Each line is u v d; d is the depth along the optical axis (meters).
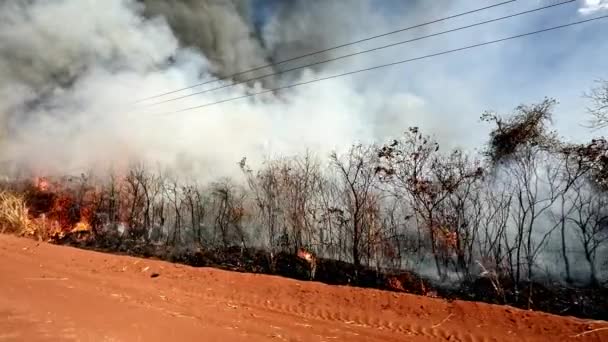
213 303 7.12
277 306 7.17
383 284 9.19
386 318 6.74
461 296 8.52
